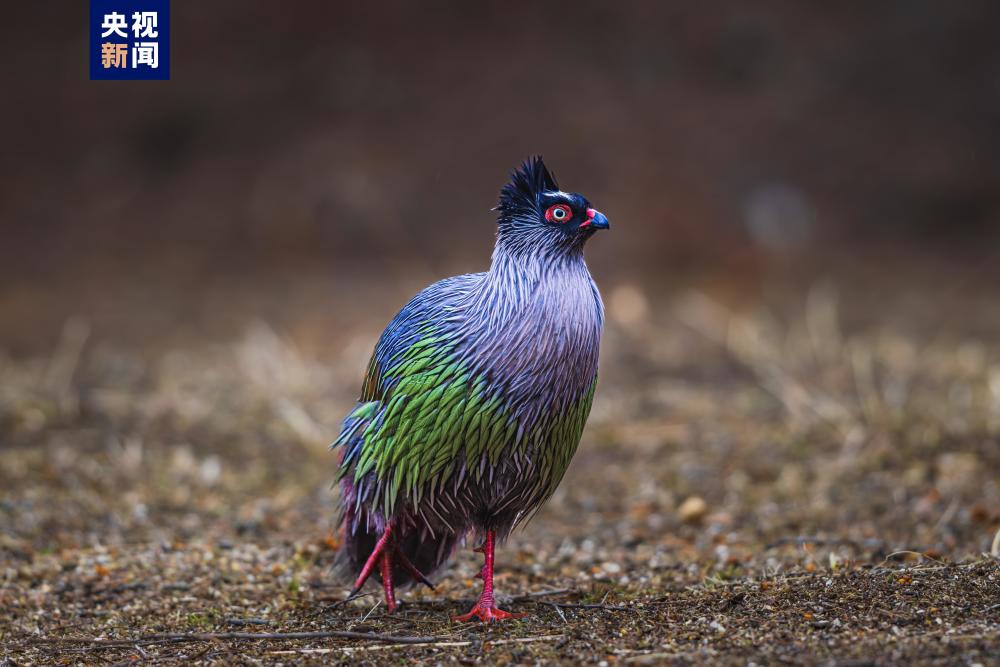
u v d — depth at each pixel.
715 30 49.69
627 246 41.56
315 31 50.94
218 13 52.03
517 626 11.80
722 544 15.92
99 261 42.62
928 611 11.03
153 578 14.23
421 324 11.82
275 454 21.30
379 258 42.19
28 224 45.31
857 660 9.70
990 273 39.31
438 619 12.37
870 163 45.41
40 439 21.77
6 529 16.27
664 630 11.22
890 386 24.91
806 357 28.31
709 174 44.19
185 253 43.06
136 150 47.91
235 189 45.62
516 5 51.25
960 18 50.41
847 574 12.70
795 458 20.41
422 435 11.63
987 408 22.69
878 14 51.12
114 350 30.08
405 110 47.31
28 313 35.31
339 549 13.45
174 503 18.17
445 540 13.23
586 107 46.72
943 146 46.16
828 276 39.81
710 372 27.33
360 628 12.05
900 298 36.19
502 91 47.59
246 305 35.97
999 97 47.53
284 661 10.86
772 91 47.75
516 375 11.41
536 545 16.06
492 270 11.70
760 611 11.52
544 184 11.76
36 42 52.56
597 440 22.06
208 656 11.07
